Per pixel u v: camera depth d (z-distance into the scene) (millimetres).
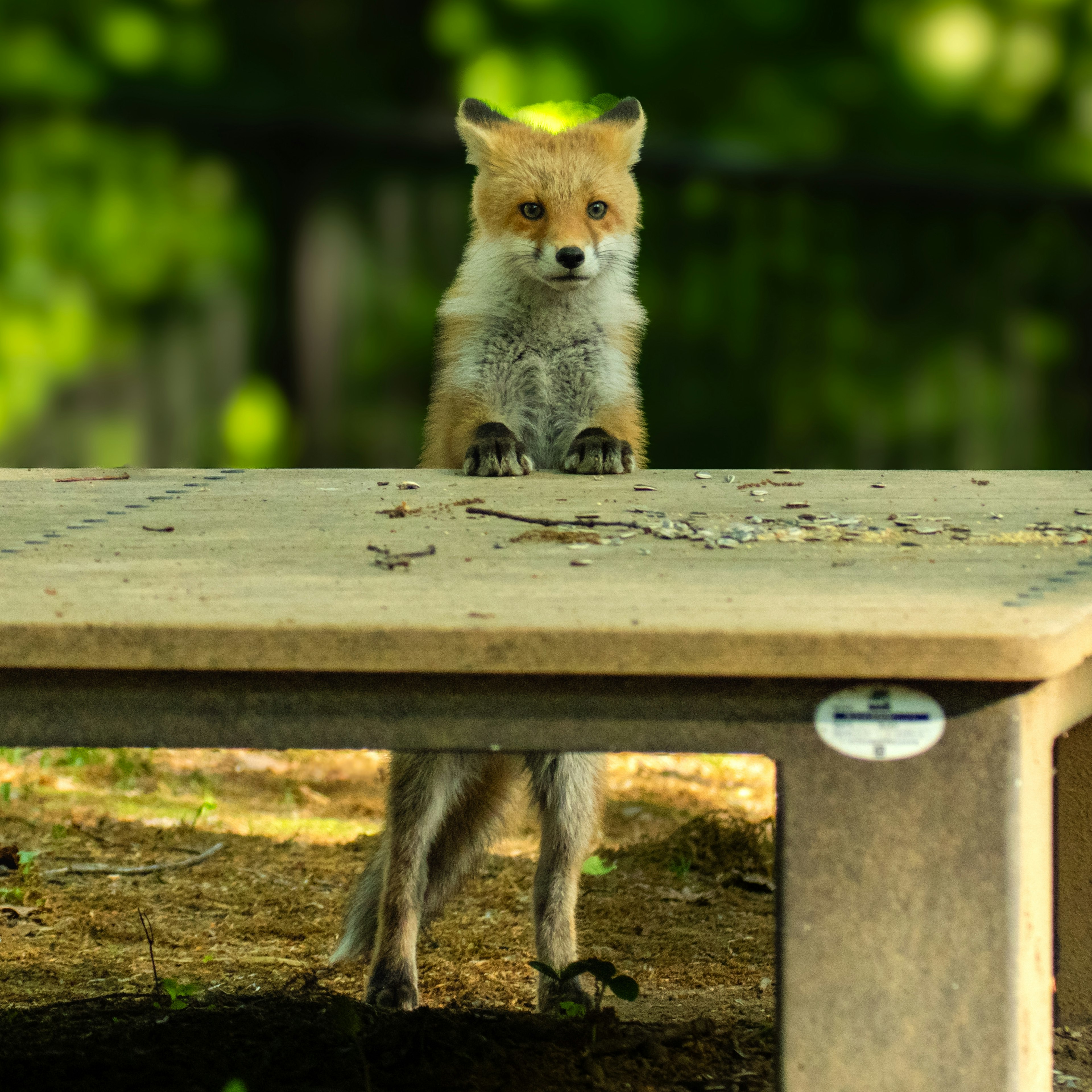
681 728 4746
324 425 22203
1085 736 7062
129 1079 6168
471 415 11016
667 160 21406
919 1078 4707
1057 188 21734
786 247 21891
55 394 22047
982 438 22203
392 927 7855
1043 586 5375
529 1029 6879
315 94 22125
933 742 4629
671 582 5488
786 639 4531
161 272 22422
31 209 22219
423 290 22188
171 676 4844
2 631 4715
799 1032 4742
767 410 22172
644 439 11648
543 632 4598
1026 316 22031
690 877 10688
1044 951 4914
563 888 8141
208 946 8680
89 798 11711
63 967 8086
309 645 4652
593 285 11391
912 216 21828
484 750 4824
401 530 6832
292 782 13062
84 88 21750
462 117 11953
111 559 6066
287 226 22031
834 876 4703
